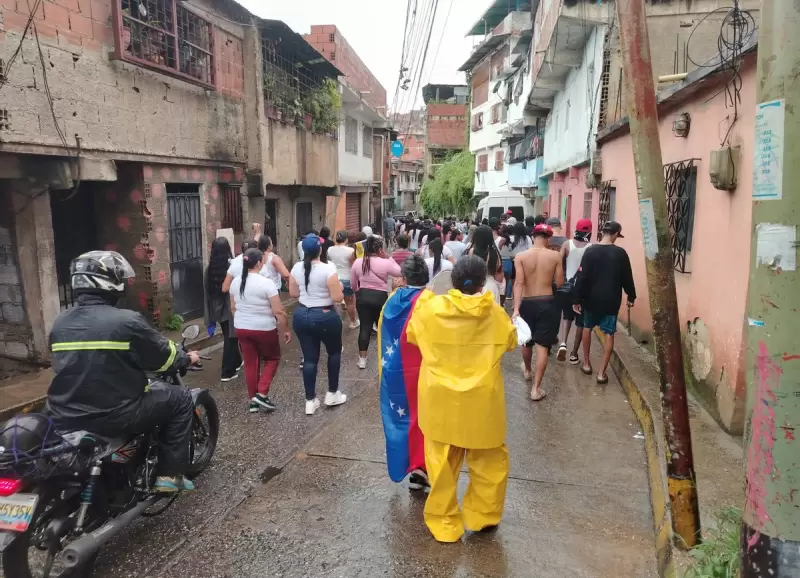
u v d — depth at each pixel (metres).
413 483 4.32
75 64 7.11
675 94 6.50
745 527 2.15
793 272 1.98
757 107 2.06
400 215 53.19
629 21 2.97
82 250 8.92
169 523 3.91
